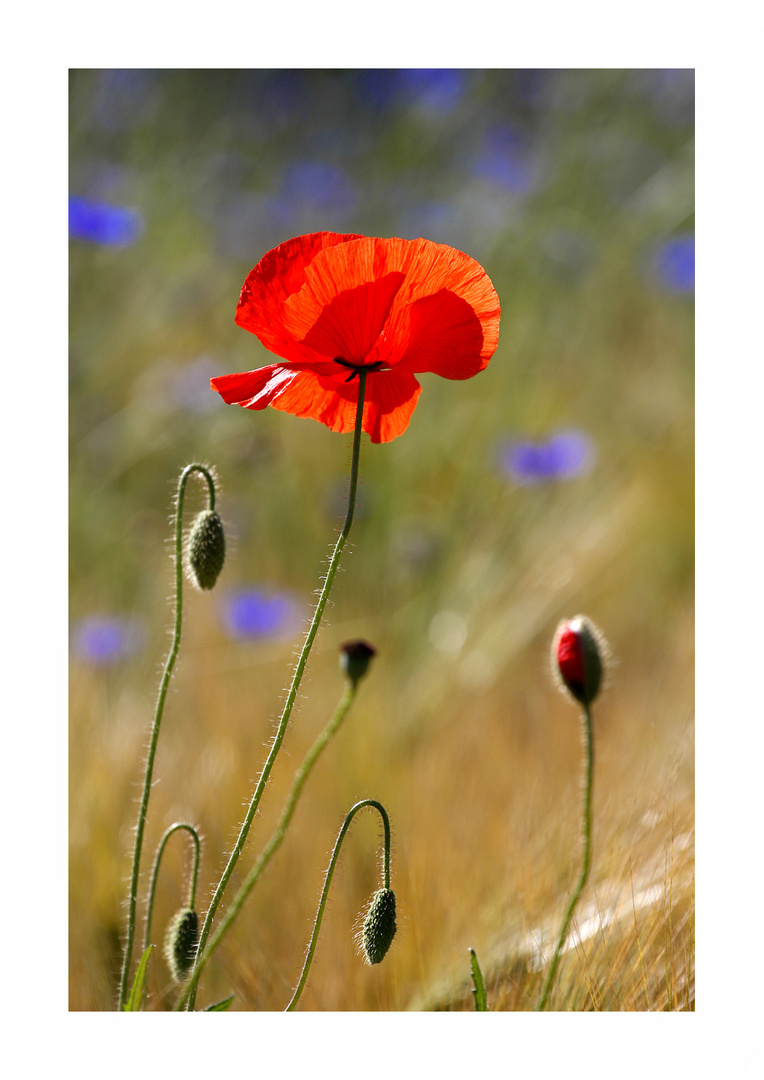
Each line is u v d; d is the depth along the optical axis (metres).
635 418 1.79
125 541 1.52
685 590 1.46
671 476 1.64
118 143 2.08
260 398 0.95
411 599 1.44
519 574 1.44
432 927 1.08
